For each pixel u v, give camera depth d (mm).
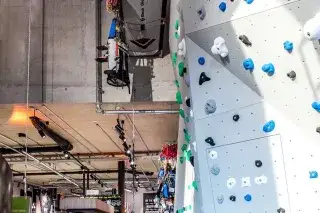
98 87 7008
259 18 3402
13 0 7273
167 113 7711
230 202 3547
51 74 7047
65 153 10547
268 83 3416
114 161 13656
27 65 7055
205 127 3770
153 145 11633
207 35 3771
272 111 3420
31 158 11516
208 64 3812
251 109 3527
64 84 7020
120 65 6340
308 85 3223
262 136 3445
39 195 19438
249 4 3459
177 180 5195
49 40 7152
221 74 3725
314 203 3180
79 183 18922
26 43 7133
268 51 3385
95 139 10453
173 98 6988
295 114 3301
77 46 7125
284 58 3312
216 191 3637
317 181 3186
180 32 4441
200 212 3906
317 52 3160
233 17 3549
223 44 3619
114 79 6379
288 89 3318
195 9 3889
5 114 7797
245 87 3586
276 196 3326
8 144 10648
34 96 6961
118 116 8148
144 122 9000
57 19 7215
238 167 3543
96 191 13883
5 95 6973
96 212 8312
